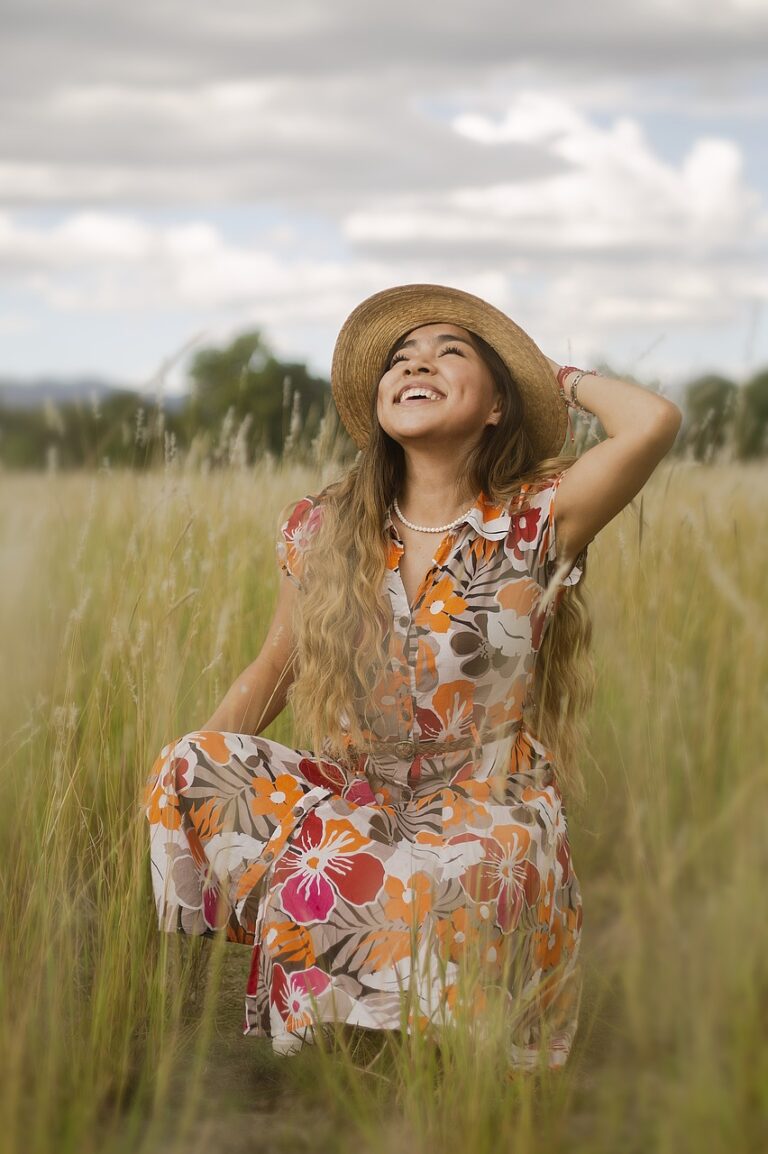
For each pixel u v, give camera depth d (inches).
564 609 101.7
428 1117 68.5
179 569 131.2
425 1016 77.8
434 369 95.9
